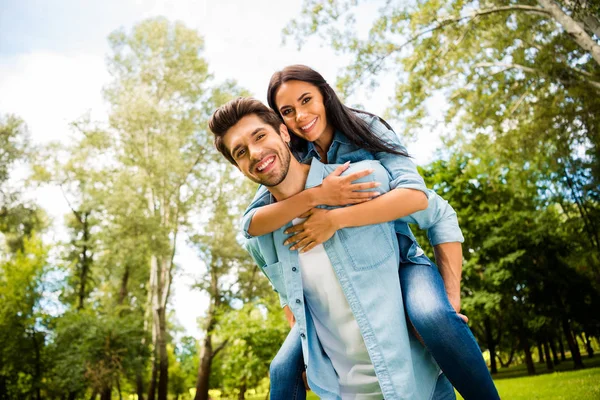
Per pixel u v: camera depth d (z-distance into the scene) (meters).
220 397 31.05
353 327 1.64
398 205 1.61
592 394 7.24
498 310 18.45
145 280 26.12
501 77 11.87
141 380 22.84
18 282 17.48
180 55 20.06
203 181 20.72
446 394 1.72
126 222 18.53
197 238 21.41
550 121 11.40
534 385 10.45
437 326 1.47
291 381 1.79
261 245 1.82
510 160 12.79
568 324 20.20
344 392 1.69
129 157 20.17
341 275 1.62
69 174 22.56
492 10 9.72
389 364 1.51
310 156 2.10
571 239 18.64
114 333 18.12
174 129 19.80
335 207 1.69
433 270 1.70
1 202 21.70
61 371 17.05
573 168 14.27
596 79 10.55
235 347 16.42
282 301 1.98
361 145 1.92
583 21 8.12
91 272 23.59
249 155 1.62
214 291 22.23
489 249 17.88
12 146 21.70
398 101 11.32
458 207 18.27
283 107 2.05
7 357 16.94
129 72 20.75
